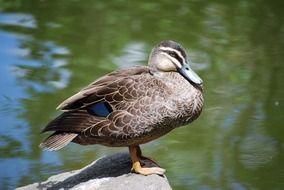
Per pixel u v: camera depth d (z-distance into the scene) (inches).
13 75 574.9
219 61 613.3
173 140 496.4
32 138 486.3
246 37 665.0
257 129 512.4
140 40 644.1
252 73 597.3
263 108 541.3
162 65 358.3
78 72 577.9
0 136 487.5
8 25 672.4
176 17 706.8
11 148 472.4
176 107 344.5
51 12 713.6
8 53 613.3
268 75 595.5
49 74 578.9
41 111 519.8
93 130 335.9
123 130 337.4
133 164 352.8
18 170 444.8
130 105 338.0
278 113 533.0
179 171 454.3
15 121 507.2
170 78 354.3
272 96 559.2
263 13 730.2
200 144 491.8
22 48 623.5
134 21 692.7
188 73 356.8
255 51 637.3
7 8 720.3
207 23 695.7
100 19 697.0
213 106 543.5
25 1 743.7
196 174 451.5
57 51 620.7
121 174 357.1
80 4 738.8
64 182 361.7
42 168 447.8
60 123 337.1
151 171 351.6
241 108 541.0
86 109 339.0
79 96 335.9
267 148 487.2
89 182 351.3
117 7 732.7
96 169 367.2
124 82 342.6
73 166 450.3
